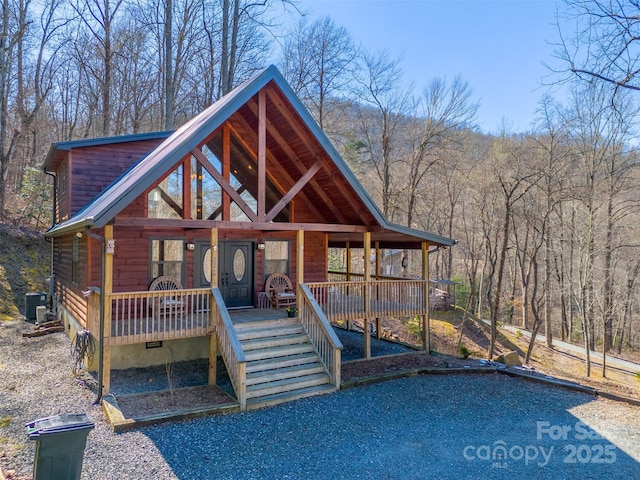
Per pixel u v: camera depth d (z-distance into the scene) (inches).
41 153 1078.4
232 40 783.1
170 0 721.6
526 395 343.0
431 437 254.5
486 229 937.5
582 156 764.6
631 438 263.1
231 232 462.0
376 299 458.3
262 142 363.6
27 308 553.9
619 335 1101.1
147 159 383.9
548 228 856.3
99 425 251.9
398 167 1064.8
